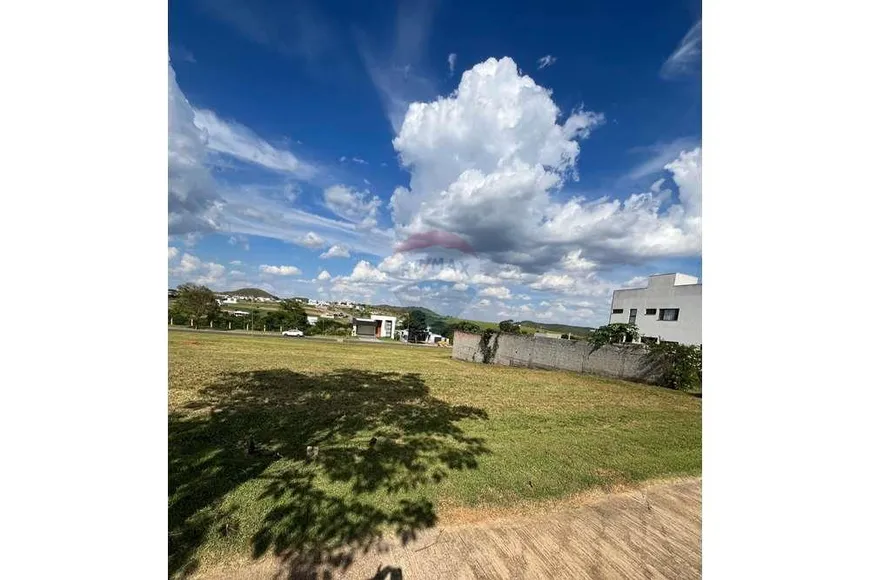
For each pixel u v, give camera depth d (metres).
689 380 10.24
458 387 9.61
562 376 12.64
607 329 14.42
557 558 2.53
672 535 2.88
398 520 2.87
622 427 6.13
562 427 5.98
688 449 5.02
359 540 2.59
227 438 4.59
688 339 20.64
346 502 3.07
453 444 4.76
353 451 4.28
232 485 3.26
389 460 4.05
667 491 3.69
